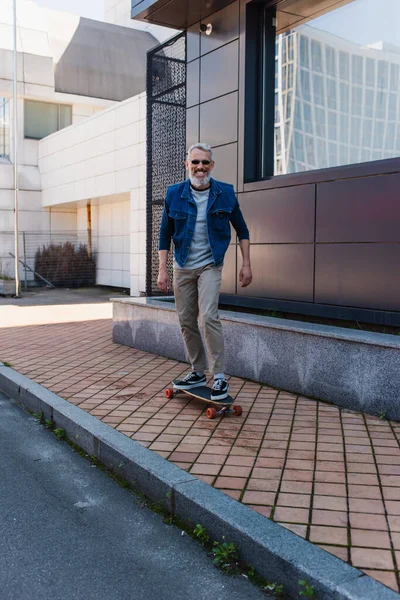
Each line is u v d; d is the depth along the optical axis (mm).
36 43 20078
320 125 6430
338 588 2227
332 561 2416
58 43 20562
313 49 6457
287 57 6781
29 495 3441
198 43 7742
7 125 20391
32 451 4203
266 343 5469
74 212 20906
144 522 3107
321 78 6383
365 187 5488
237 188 7098
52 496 3432
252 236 6859
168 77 9914
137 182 14773
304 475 3383
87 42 21250
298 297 6270
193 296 4707
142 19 7887
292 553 2475
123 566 2660
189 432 4156
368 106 5914
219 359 4523
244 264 4758
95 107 21188
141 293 14898
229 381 5652
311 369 5039
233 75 7145
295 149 6734
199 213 4523
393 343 4352
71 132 17953
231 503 2957
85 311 12492
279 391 5285
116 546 2844
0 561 2705
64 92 20125
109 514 3199
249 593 2451
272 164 7047
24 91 19422
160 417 4520
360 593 2189
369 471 3445
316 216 6008
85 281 19750
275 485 3236
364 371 4594
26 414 5176
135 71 21812
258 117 7062
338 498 3070
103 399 5047
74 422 4367
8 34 19547
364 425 4312
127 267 18172
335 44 6223
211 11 7449
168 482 3211
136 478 3521
